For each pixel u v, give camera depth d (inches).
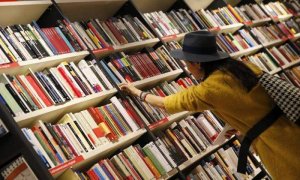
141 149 123.0
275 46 232.8
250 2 233.8
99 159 120.6
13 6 112.7
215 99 94.9
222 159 153.5
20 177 91.6
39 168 89.3
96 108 116.3
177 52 101.8
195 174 141.7
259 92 92.7
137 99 129.7
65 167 100.1
